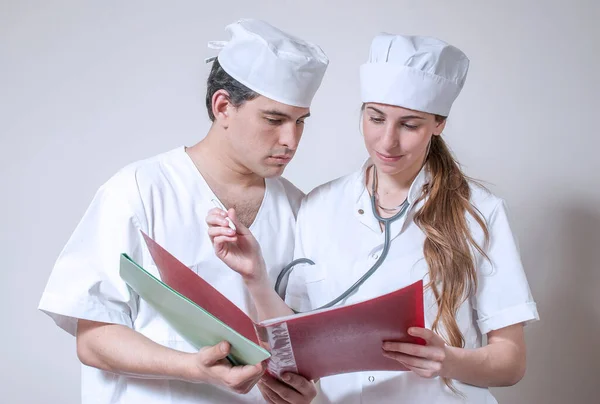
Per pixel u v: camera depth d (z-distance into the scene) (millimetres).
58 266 1530
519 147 2445
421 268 1611
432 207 1623
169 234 1586
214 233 1497
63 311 1492
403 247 1634
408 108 1562
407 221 1649
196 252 1608
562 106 2434
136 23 2457
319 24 2432
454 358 1453
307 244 1733
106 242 1542
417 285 1214
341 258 1677
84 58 2467
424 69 1571
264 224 1716
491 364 1530
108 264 1531
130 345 1464
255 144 1559
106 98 2475
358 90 2439
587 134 2443
